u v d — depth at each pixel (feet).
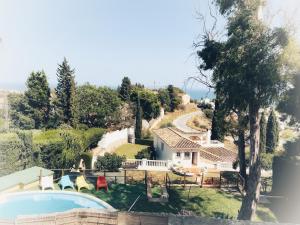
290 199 102.53
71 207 92.32
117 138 224.94
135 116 266.16
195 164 166.50
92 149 186.70
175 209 94.12
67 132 135.44
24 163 113.50
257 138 90.38
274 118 193.36
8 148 107.24
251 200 89.45
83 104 219.20
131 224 65.05
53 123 211.82
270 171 161.07
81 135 160.66
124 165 149.28
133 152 209.87
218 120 102.53
